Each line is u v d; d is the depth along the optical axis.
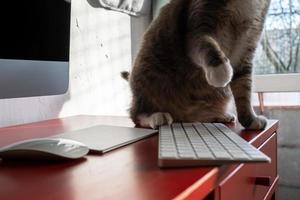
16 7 0.59
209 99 1.07
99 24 1.30
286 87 1.50
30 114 1.03
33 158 0.53
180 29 1.02
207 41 0.88
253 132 0.80
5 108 0.95
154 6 1.58
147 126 0.91
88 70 1.25
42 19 0.65
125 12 1.34
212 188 0.45
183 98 1.06
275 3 1.54
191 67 1.02
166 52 1.05
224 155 0.49
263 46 1.56
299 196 1.44
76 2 1.17
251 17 1.04
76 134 0.73
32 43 0.62
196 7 0.96
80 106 1.22
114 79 1.39
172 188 0.38
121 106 1.43
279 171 1.47
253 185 0.68
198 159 0.47
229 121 1.02
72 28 1.16
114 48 1.40
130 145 0.65
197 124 0.91
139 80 1.06
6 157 0.54
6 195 0.38
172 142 0.60
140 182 0.41
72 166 0.50
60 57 0.69
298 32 1.52
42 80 0.62
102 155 0.57
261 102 1.52
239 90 1.02
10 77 0.55
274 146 0.93
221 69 0.77
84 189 0.39
